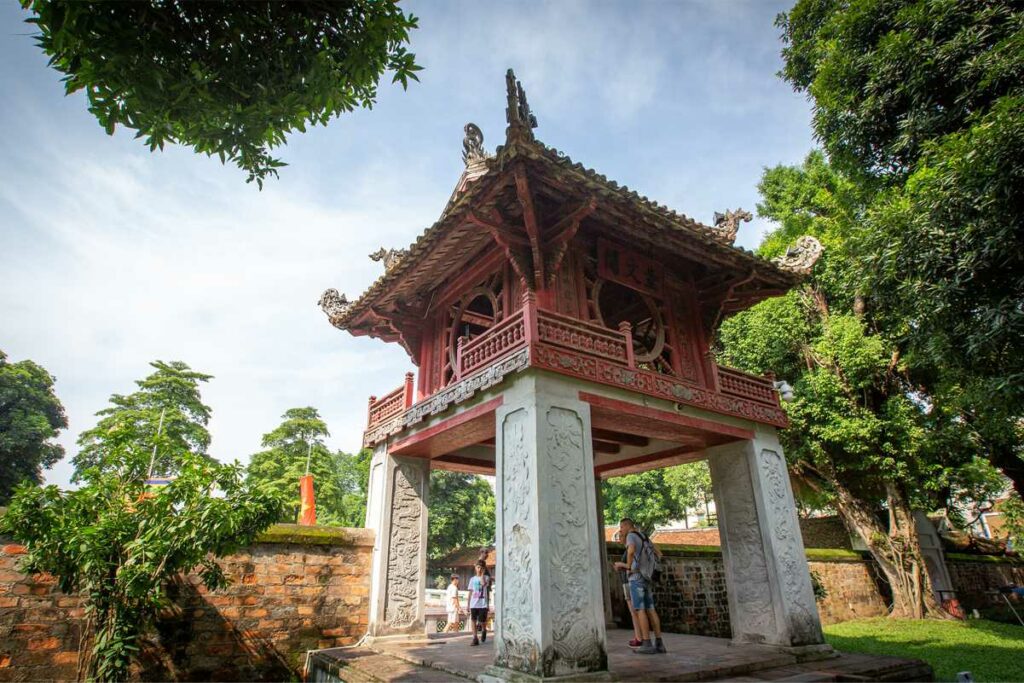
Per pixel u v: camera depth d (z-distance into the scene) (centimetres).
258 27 428
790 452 1752
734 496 1009
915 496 1753
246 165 478
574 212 823
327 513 3322
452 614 1667
